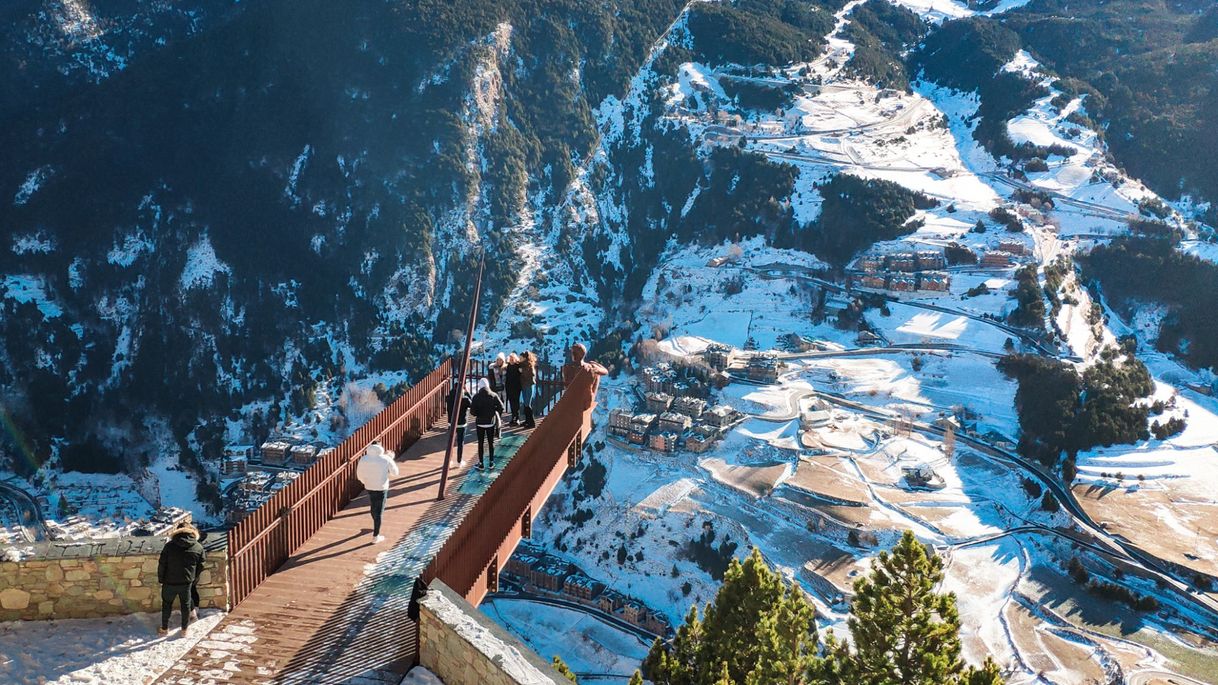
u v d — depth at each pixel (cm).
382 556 2117
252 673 1712
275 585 1995
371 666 1714
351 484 2397
